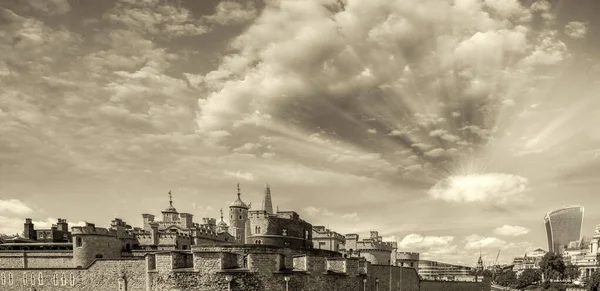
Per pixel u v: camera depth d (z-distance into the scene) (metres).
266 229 117.94
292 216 135.62
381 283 116.81
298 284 81.38
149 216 129.25
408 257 183.88
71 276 97.25
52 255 103.50
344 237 165.88
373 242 157.62
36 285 98.31
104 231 104.44
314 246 155.25
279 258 81.50
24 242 119.94
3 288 100.06
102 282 95.06
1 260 104.38
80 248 100.50
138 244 112.69
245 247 85.62
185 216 127.25
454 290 159.25
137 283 93.12
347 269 90.94
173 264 78.56
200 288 76.50
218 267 76.56
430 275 192.50
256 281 77.38
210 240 122.75
